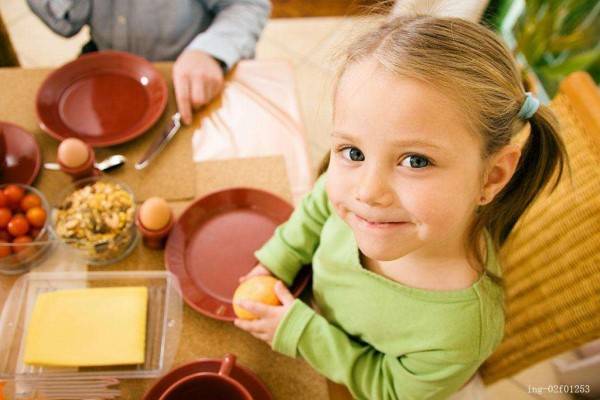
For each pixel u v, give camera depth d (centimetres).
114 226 77
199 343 70
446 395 66
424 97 42
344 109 47
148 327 71
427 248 60
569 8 147
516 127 51
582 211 69
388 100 43
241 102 100
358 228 53
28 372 66
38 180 86
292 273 78
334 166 52
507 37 171
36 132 92
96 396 64
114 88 99
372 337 68
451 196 46
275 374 68
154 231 76
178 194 86
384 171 46
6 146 88
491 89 45
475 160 47
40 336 67
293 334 67
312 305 78
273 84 103
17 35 209
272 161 92
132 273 75
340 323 72
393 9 56
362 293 67
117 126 94
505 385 137
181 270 77
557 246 74
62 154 81
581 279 72
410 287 62
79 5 117
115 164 88
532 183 58
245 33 116
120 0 117
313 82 205
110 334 68
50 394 64
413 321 62
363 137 45
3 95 97
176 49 127
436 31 46
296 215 79
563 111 73
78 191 81
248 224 83
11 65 120
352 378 67
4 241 76
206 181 88
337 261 70
